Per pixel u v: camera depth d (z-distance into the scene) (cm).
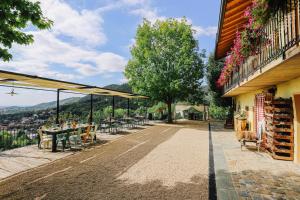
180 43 2442
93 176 590
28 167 670
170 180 560
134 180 559
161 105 2927
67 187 509
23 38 404
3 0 343
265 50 589
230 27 951
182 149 970
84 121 1500
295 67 487
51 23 423
